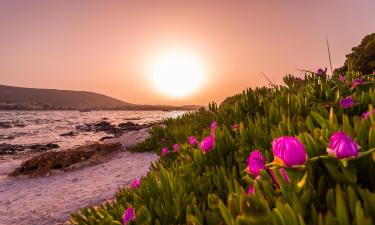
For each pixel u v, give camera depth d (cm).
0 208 716
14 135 3566
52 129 4559
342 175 149
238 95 835
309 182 154
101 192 746
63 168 1120
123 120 8025
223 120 507
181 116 1408
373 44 3003
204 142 302
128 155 1234
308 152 175
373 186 154
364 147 162
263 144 269
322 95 450
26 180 1020
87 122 6725
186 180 278
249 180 191
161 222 219
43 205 700
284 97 476
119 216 260
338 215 116
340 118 352
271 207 158
